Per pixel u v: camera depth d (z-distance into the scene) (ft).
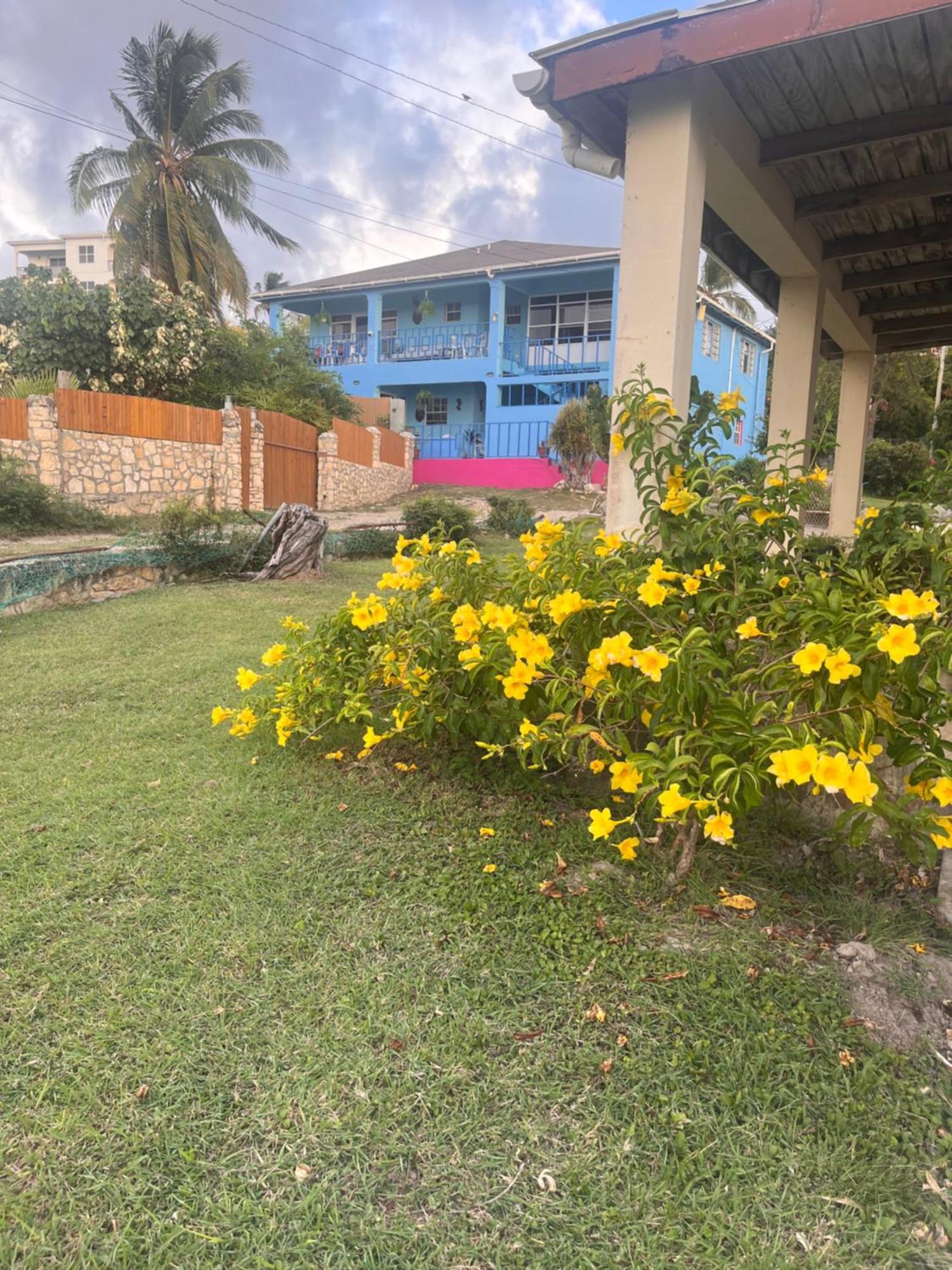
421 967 6.69
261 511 48.44
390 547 40.19
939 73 10.44
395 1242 4.44
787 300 17.24
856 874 8.15
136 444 45.29
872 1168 4.95
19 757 11.14
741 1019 6.10
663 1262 4.36
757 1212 4.66
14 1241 4.38
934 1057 5.87
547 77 10.16
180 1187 4.72
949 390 87.56
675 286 10.08
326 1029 5.97
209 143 68.39
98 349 52.54
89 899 7.55
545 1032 6.03
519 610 8.82
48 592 22.02
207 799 9.70
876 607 6.38
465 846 8.61
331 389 66.49
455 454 84.17
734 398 10.16
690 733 6.49
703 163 10.31
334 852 8.48
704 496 9.11
